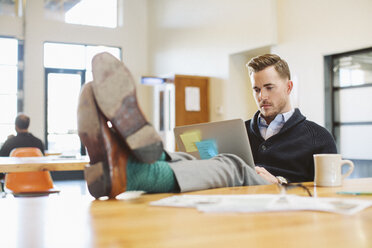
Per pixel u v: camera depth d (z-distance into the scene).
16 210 0.93
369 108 5.05
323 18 5.52
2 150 4.30
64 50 9.05
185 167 1.20
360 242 0.60
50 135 8.79
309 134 2.02
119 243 0.61
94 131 1.03
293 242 0.60
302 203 0.90
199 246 0.58
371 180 1.55
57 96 8.90
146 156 1.03
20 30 8.65
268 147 2.05
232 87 7.18
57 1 8.97
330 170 1.34
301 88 5.81
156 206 0.95
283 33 6.12
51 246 0.60
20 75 8.62
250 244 0.59
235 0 6.95
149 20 9.82
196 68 8.06
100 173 1.03
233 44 7.02
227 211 0.85
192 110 7.55
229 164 1.32
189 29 8.25
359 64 5.16
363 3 5.04
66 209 0.93
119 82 1.01
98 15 9.45
